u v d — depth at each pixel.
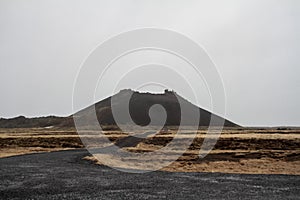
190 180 25.91
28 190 21.05
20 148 60.72
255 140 50.78
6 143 67.88
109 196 19.41
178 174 29.75
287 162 37.16
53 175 27.64
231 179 26.59
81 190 21.20
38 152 52.22
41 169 31.39
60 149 58.22
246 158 40.00
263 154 41.53
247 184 24.06
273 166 35.19
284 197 19.52
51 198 18.80
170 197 19.20
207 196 19.59
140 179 26.23
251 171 32.53
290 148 46.34
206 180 25.95
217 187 22.69
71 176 27.28
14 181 24.41
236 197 19.38
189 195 19.83
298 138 50.69
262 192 21.00
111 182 24.48
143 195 19.75
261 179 26.66
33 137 78.00
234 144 50.00
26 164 35.41
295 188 22.50
